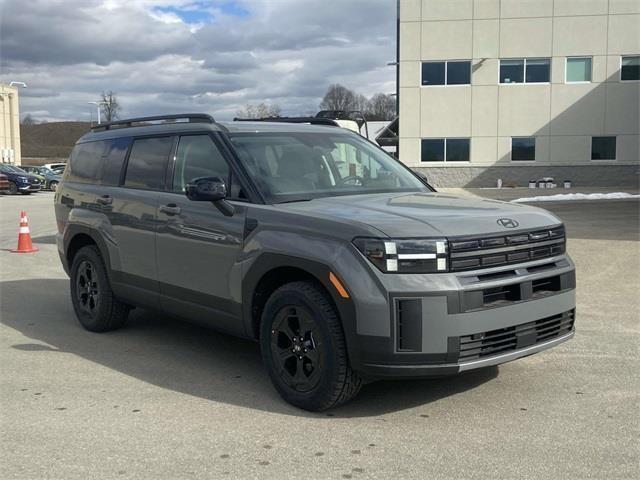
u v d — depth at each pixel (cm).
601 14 3206
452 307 384
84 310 656
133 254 575
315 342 420
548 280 439
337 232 408
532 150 3331
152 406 448
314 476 345
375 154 584
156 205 547
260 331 459
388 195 508
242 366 539
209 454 372
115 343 610
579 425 409
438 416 426
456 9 3266
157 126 587
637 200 2486
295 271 442
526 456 366
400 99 3353
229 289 477
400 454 370
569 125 3294
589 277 904
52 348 595
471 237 399
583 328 643
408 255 387
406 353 386
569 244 1215
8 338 630
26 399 462
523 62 3278
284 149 525
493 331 402
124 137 623
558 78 3266
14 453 375
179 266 524
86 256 642
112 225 598
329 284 403
